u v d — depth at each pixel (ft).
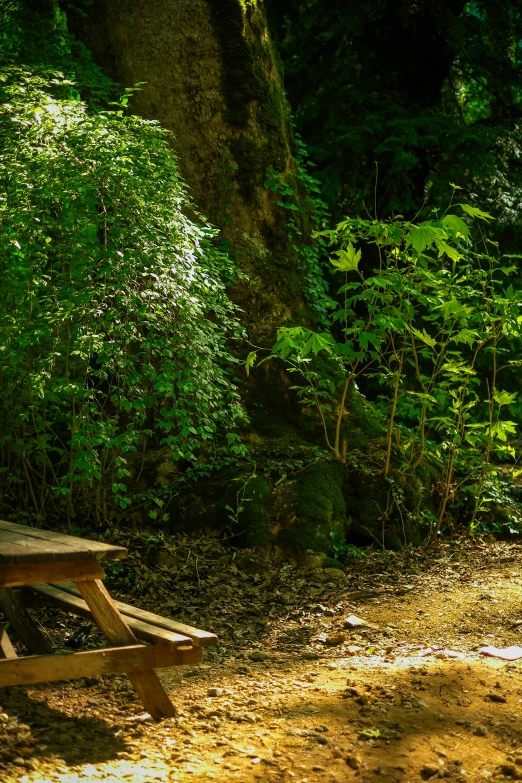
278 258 31.63
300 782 11.25
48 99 25.03
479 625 18.89
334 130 44.14
